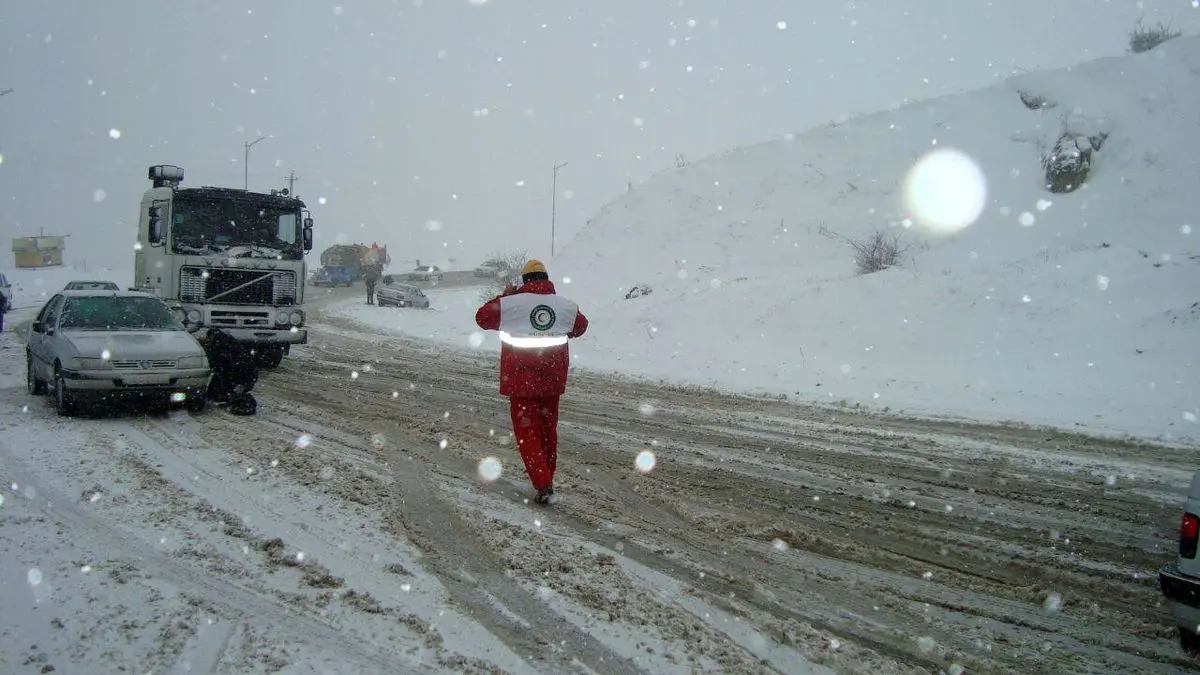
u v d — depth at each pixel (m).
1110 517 6.90
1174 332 14.05
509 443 9.24
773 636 4.36
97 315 11.16
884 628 4.58
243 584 4.78
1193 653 4.26
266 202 14.93
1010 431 11.04
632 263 32.94
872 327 17.59
